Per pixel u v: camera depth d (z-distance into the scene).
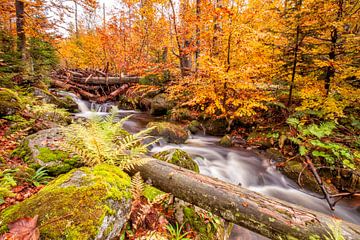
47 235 1.46
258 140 7.16
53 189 1.93
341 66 5.67
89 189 1.92
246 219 2.24
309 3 5.41
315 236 1.92
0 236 1.42
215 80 7.88
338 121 6.17
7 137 4.14
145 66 11.77
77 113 10.15
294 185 5.24
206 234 2.59
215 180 2.73
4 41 8.48
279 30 6.47
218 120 8.71
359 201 4.62
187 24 10.28
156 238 2.04
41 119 5.50
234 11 7.03
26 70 8.67
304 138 5.58
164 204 2.71
